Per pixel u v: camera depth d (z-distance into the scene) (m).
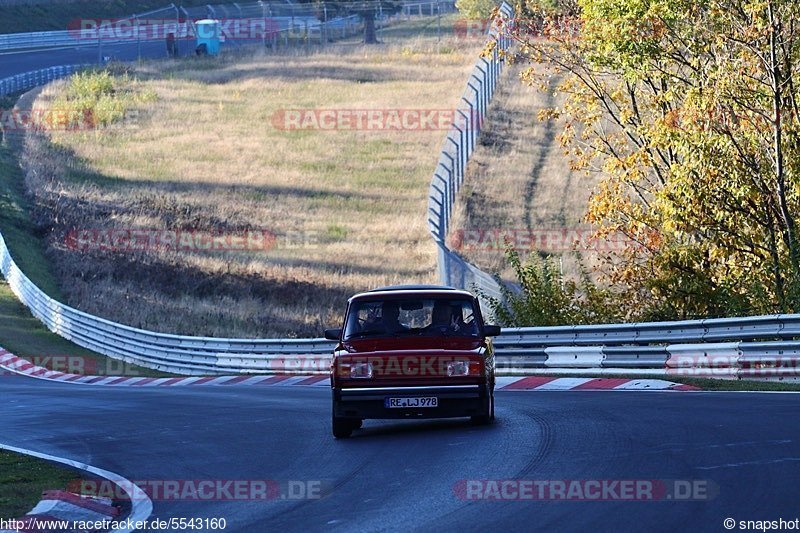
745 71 80.81
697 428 41.66
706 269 86.19
